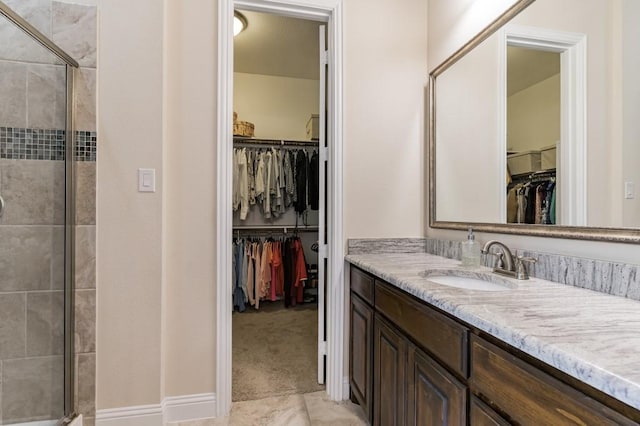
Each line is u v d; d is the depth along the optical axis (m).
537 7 1.34
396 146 2.04
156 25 1.66
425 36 2.09
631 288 0.97
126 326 1.62
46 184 1.53
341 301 1.95
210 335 1.76
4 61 1.46
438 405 1.01
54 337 1.55
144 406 1.64
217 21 1.77
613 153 1.05
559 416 0.62
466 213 1.74
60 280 1.56
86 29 1.59
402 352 1.25
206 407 1.74
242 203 3.65
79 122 1.58
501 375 0.77
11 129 1.48
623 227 1.01
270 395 1.96
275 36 3.20
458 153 1.80
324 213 2.09
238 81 4.11
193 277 1.74
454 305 0.91
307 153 3.92
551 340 0.65
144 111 1.64
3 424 1.48
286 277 3.73
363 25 1.99
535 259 1.26
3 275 1.48
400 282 1.24
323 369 2.09
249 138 3.73
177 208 1.72
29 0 1.53
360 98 1.98
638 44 0.99
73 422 1.53
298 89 4.27
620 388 0.49
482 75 1.63
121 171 1.62
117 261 1.62
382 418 1.44
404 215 2.05
